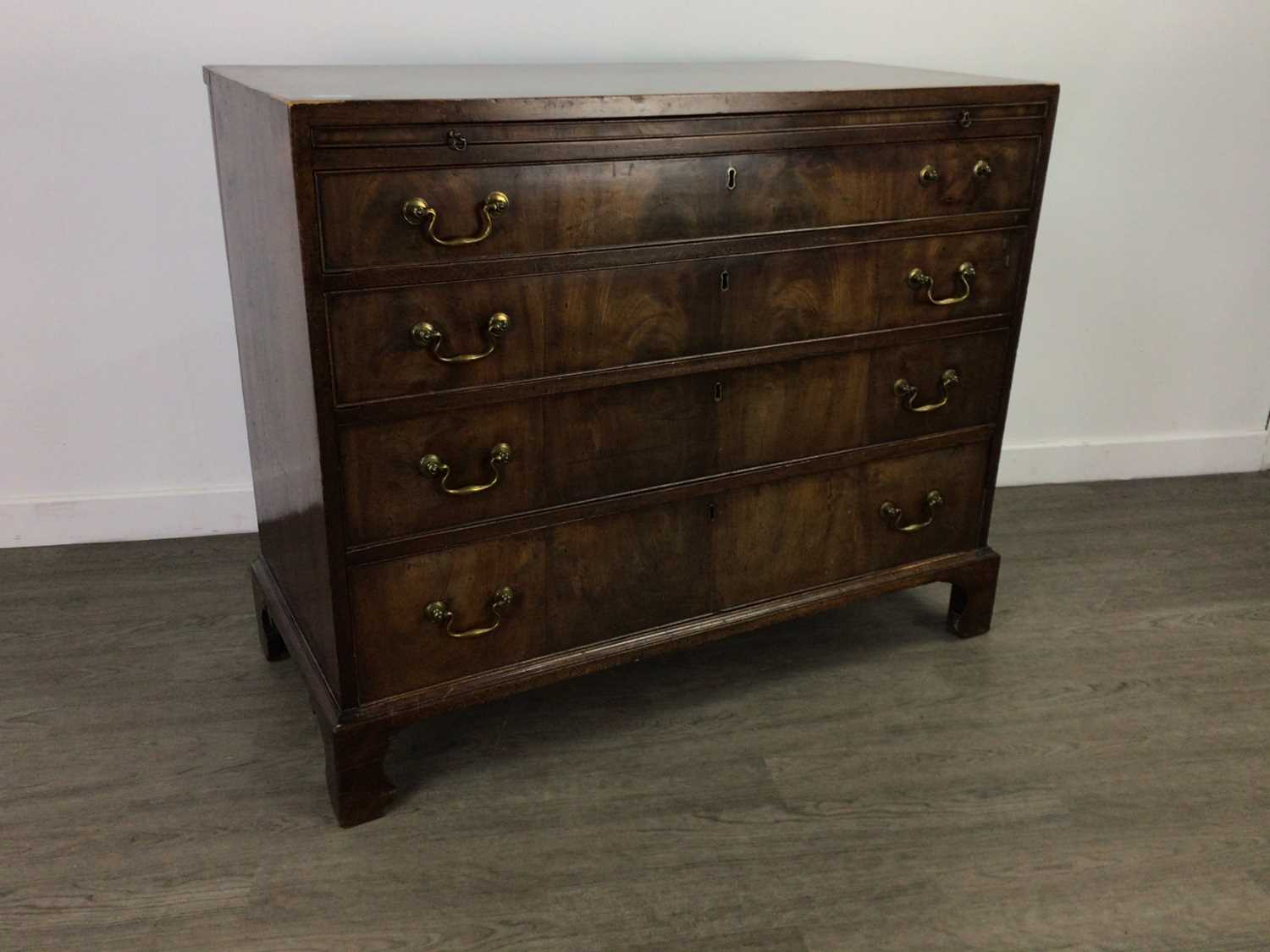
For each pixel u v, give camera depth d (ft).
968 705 6.35
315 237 4.36
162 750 5.81
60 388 7.55
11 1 6.65
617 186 4.97
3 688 6.29
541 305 5.00
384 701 5.28
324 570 4.99
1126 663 6.82
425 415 4.91
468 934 4.66
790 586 6.40
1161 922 4.79
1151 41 8.29
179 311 7.54
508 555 5.39
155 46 6.92
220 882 4.92
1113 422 9.50
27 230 7.13
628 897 4.88
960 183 5.92
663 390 5.50
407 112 4.36
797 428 6.01
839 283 5.78
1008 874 5.05
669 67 6.92
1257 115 8.67
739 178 5.26
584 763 5.80
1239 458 9.73
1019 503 9.12
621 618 5.88
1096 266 8.87
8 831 5.18
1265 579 7.89
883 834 5.29
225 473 8.06
